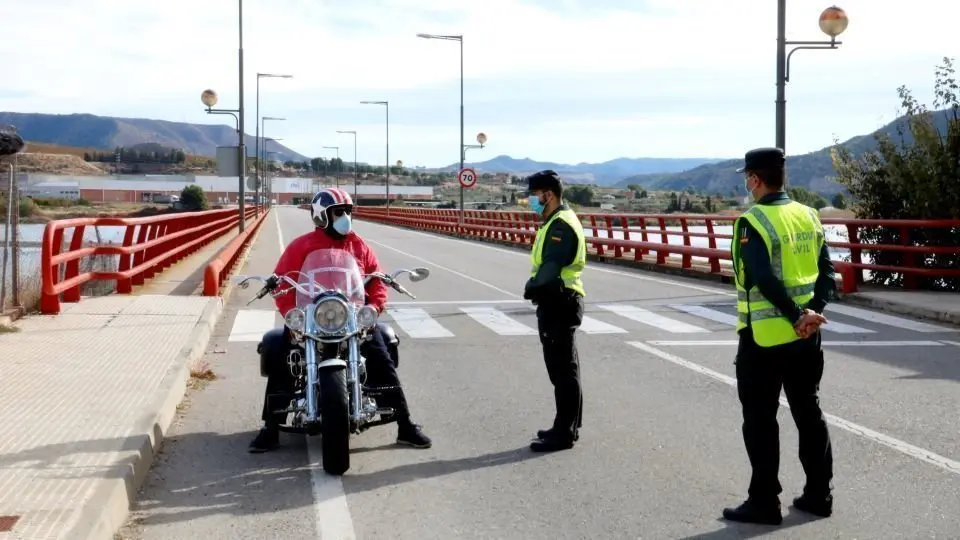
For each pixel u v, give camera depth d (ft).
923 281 53.42
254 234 118.52
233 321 42.55
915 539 16.24
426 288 59.52
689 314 46.50
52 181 370.94
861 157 59.11
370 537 16.39
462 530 16.74
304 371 21.16
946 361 33.30
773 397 17.02
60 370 27.55
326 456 19.60
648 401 27.02
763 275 16.37
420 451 21.95
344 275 21.26
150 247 55.11
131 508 17.80
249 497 18.56
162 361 29.12
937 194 52.44
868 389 28.43
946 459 21.01
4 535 14.43
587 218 92.79
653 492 18.83
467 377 30.66
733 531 16.66
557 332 21.85
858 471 20.16
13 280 37.91
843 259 60.29
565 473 20.13
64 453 19.03
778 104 57.72
